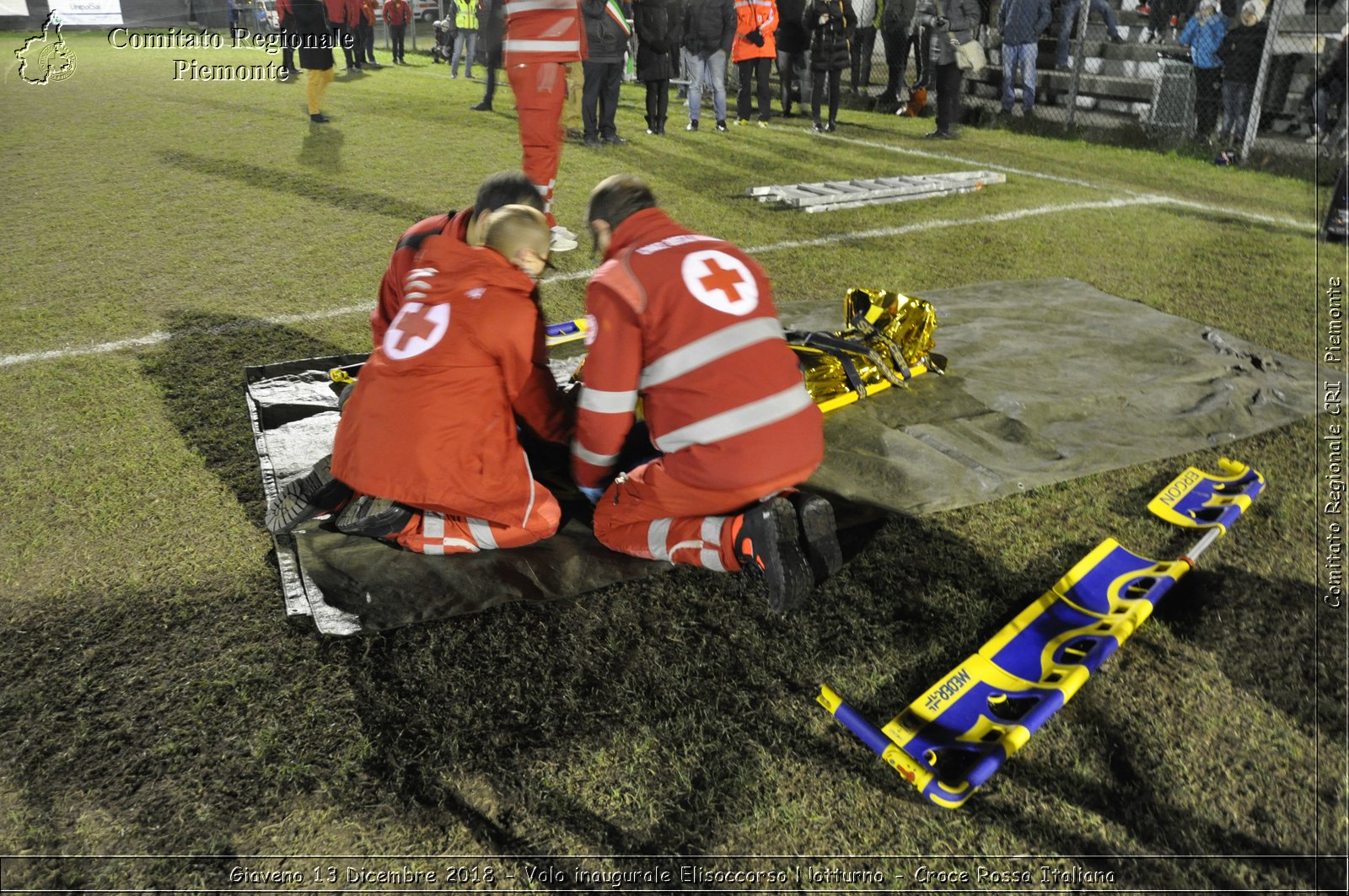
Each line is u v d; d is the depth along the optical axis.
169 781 2.22
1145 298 5.69
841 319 5.18
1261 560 3.11
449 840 2.10
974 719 2.38
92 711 2.41
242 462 3.64
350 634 2.68
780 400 2.57
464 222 3.06
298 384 4.25
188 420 3.96
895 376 4.23
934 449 3.75
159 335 4.86
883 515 3.32
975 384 4.33
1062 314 5.29
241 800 2.18
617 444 2.76
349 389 3.56
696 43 10.84
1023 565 3.09
